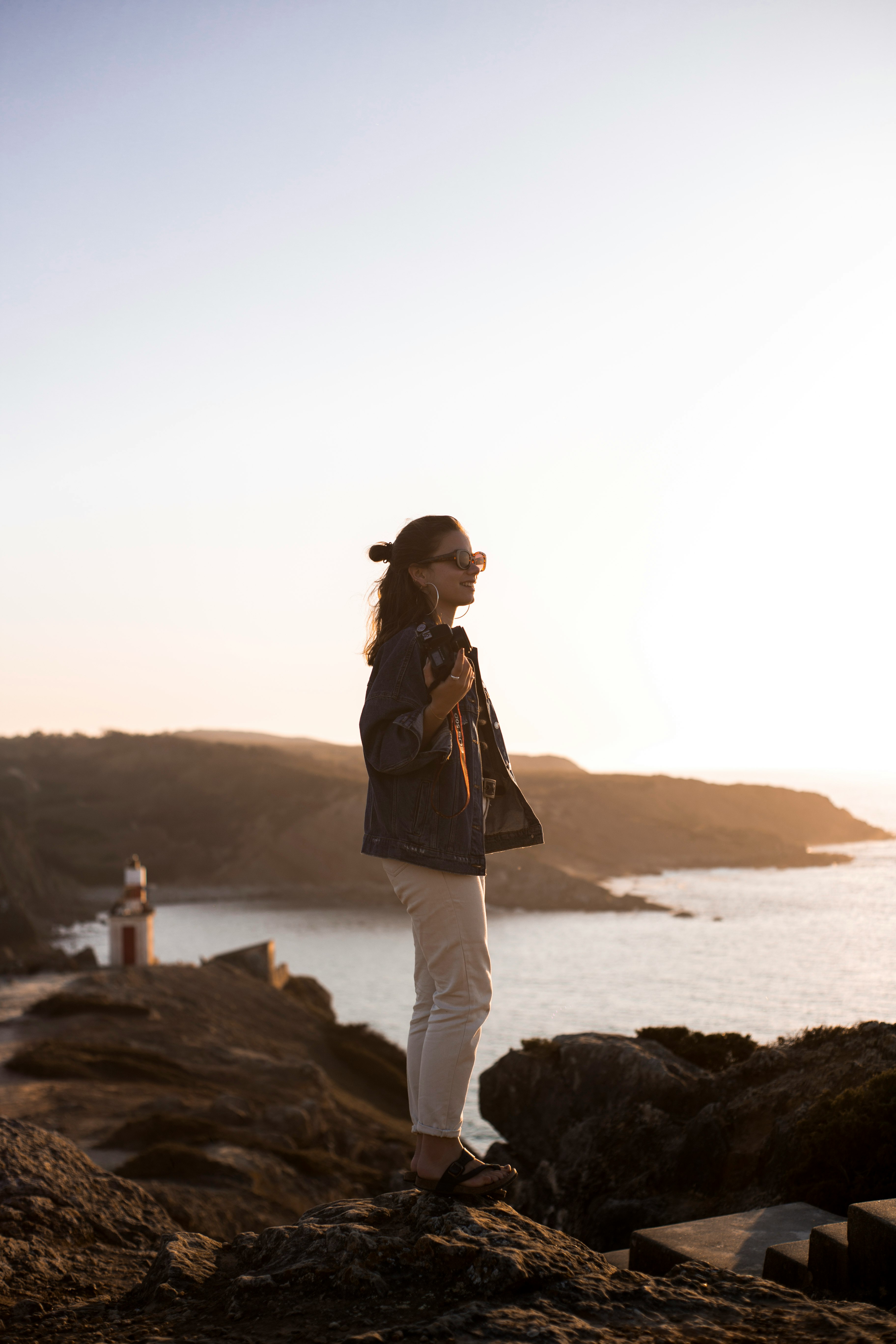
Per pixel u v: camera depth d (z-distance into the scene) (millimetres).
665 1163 7371
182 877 148500
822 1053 7457
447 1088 3045
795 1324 2580
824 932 70500
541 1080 9203
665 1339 2441
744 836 157750
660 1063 8531
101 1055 30656
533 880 112125
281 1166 20156
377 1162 27938
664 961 67500
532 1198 8078
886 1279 3445
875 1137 5383
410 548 3164
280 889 142125
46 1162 6125
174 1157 18328
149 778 190875
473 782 3047
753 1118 6984
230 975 51156
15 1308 3668
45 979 49500
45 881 130875
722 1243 4531
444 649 2893
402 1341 2422
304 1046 43094
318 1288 2879
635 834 156250
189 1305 3064
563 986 61000
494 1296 2707
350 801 158625
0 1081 26641
